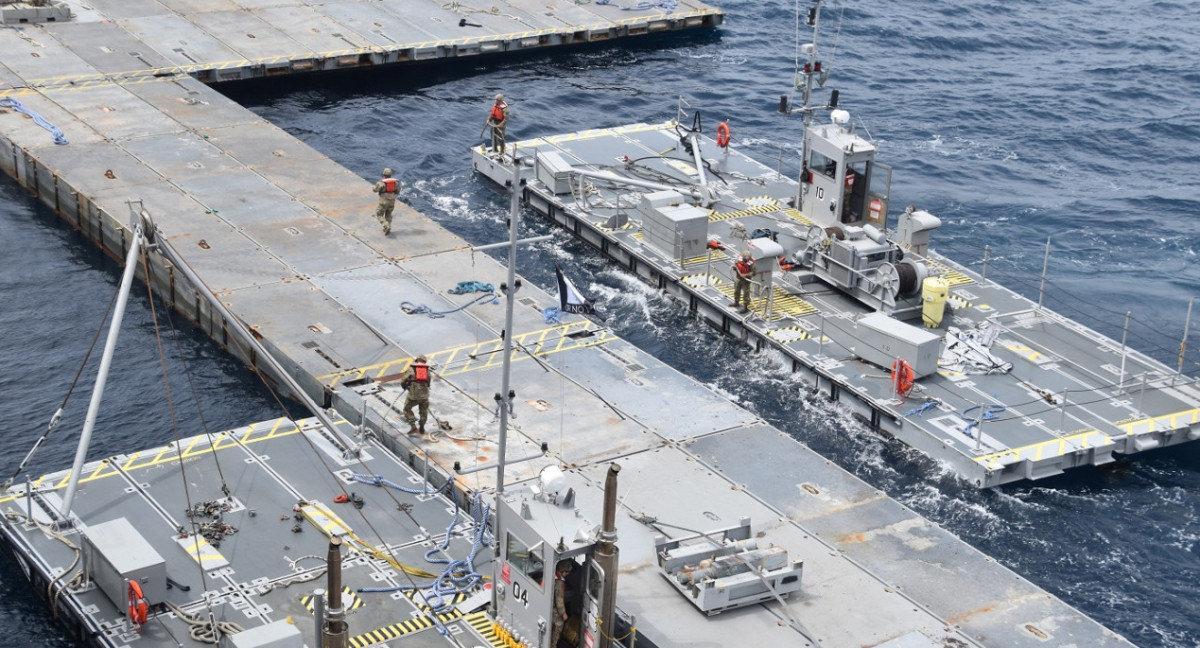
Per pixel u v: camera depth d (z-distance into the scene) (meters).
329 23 104.31
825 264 70.69
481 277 69.44
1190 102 99.50
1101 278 75.25
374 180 84.00
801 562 47.12
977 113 97.44
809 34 111.44
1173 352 67.94
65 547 48.28
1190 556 53.47
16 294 69.12
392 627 45.47
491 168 84.25
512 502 44.78
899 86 102.06
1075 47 110.69
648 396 59.84
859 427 61.00
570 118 94.31
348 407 57.53
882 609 46.91
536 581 43.72
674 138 88.81
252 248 70.31
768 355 66.06
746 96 99.00
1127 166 89.62
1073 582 51.81
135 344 65.06
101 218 72.94
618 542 49.44
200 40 99.38
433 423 56.50
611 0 113.00
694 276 71.12
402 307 65.62
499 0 111.81
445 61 102.69
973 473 56.78
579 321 65.81
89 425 50.41
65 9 101.25
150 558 45.06
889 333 62.22
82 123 84.06
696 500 52.44
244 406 60.72
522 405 58.41
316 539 49.31
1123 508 56.16
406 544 49.47
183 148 81.62
